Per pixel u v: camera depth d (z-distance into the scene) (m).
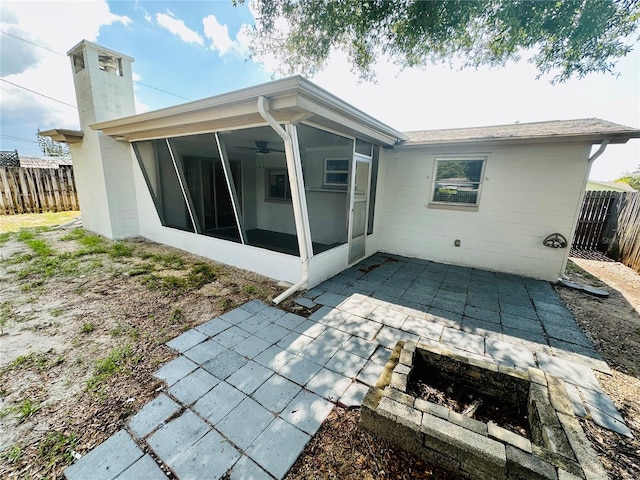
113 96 6.39
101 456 1.57
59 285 4.01
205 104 3.55
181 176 5.39
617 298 4.08
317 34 5.30
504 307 3.71
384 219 6.36
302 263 4.05
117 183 6.53
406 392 1.84
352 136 4.50
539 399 1.72
